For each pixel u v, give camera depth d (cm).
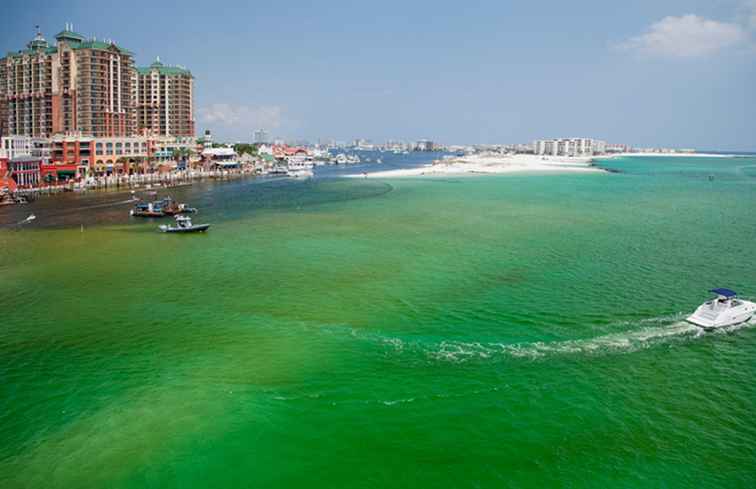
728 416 4050
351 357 5019
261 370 4794
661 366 4800
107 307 6419
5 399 4381
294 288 7050
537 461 3588
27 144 19388
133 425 4019
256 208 14788
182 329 5716
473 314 6059
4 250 9469
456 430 3912
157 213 13275
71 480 3481
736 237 10294
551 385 4481
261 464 3603
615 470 3494
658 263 8219
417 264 8188
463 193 18450
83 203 15725
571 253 8881
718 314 5591
